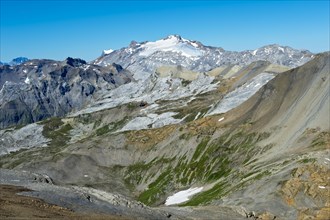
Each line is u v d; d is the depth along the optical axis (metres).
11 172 87.12
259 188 119.62
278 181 117.88
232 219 89.12
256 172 138.75
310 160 124.75
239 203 112.88
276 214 103.75
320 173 116.75
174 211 87.62
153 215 71.06
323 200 108.06
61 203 60.25
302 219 99.69
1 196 55.94
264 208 106.06
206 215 88.81
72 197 65.44
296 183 113.56
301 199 109.12
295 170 120.38
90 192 75.00
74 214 54.72
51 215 50.94
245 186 126.00
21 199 56.22
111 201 71.38
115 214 62.59
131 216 64.81
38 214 49.81
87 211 59.53
